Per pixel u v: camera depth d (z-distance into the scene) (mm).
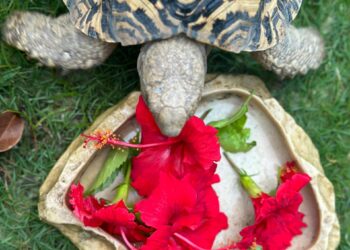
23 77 446
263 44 374
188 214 375
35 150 444
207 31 349
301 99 484
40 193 407
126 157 391
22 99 446
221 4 348
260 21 369
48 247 433
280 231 392
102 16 362
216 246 417
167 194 369
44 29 406
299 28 460
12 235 432
